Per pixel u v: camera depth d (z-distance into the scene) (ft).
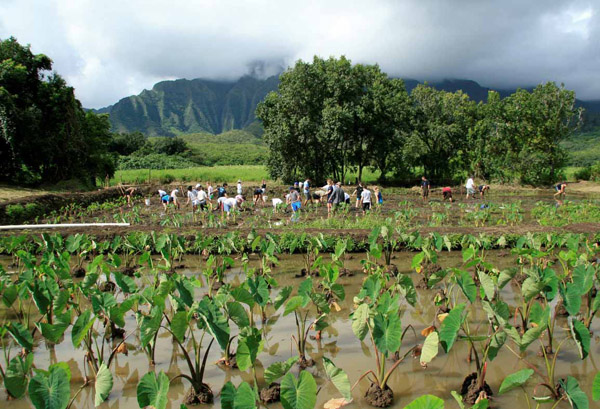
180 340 14.16
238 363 13.37
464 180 114.21
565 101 107.55
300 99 92.63
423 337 19.63
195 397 14.58
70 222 51.83
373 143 99.55
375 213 55.72
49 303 17.98
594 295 23.91
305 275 29.48
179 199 79.10
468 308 23.15
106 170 103.65
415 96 116.67
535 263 29.66
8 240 33.19
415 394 15.02
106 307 16.25
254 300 18.48
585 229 39.11
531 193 95.25
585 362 17.28
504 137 113.50
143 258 25.76
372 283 19.17
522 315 19.02
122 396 15.26
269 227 44.06
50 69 85.51
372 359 17.65
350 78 92.17
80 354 18.35
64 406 11.72
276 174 99.30
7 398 15.07
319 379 16.12
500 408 14.07
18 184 80.94
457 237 36.09
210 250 34.65
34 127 76.69
